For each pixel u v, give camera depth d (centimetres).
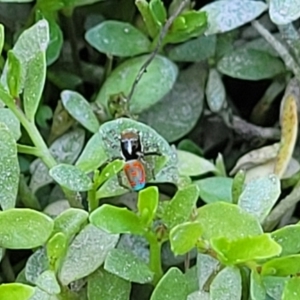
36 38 10
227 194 11
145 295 11
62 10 13
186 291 9
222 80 13
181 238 8
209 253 9
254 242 8
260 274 9
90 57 13
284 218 11
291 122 11
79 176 9
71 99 11
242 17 12
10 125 10
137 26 13
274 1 11
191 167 11
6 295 8
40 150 10
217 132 13
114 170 9
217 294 8
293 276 9
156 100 12
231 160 13
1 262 11
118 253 9
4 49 13
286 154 11
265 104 13
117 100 12
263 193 9
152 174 10
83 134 12
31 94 10
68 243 9
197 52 13
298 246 9
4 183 9
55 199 11
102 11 13
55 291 9
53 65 13
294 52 12
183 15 12
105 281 9
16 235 9
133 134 10
